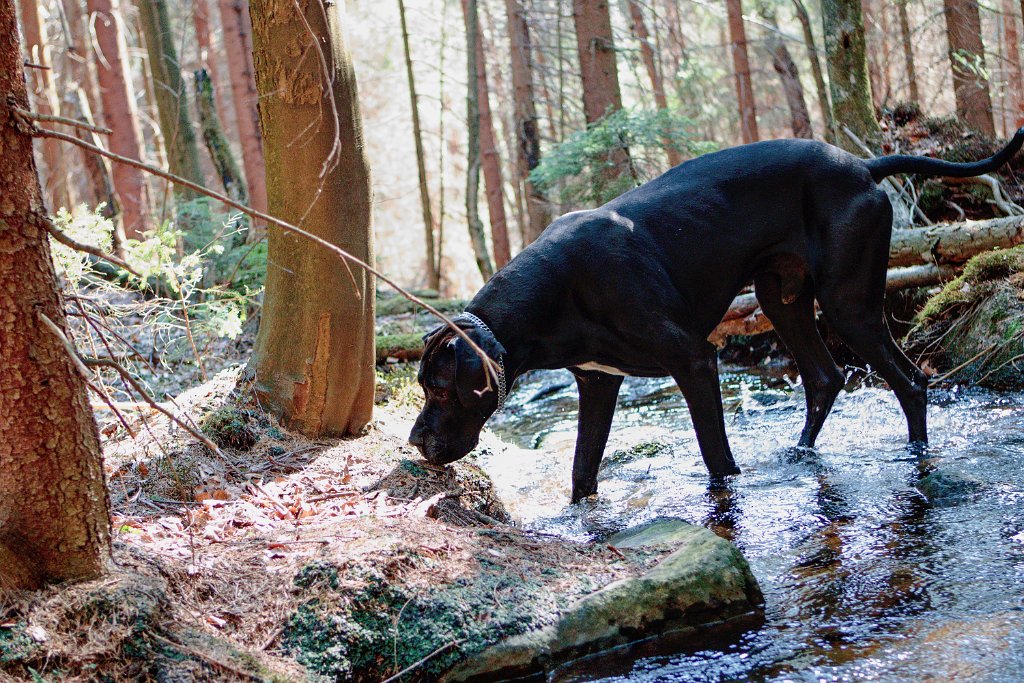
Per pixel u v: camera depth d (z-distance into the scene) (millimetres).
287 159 4734
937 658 2920
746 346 9102
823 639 3148
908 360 5402
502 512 4789
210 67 18438
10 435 2732
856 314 5188
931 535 3918
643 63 16859
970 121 11141
